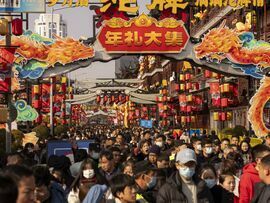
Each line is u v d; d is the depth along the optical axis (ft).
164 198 30.71
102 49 91.66
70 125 228.43
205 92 185.26
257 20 121.49
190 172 30.42
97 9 90.89
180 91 173.68
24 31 91.20
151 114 257.14
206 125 195.62
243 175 33.73
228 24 157.89
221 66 94.84
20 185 17.56
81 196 31.76
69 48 91.66
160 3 90.48
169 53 92.12
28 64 91.71
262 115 92.02
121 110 336.49
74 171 36.96
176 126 188.65
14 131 94.02
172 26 91.66
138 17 91.15
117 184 27.84
